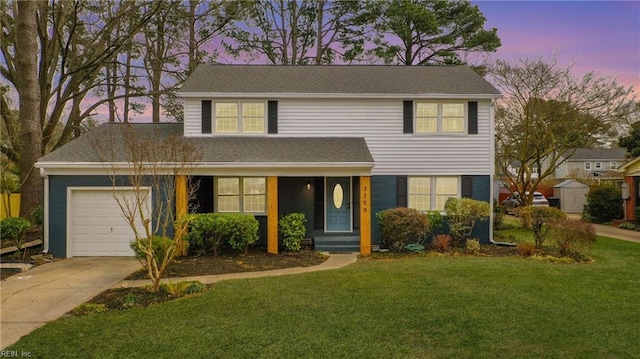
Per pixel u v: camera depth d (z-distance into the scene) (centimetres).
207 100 1365
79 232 1161
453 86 1418
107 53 1872
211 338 523
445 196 1390
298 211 1385
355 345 502
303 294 725
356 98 1367
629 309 640
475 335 533
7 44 1656
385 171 1378
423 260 1073
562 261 1048
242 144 1314
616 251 1234
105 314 621
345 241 1266
